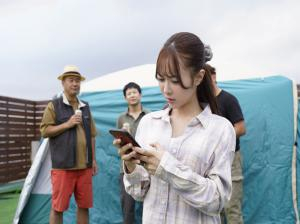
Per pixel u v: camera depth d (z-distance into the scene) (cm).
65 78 385
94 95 468
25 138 893
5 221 494
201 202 117
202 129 129
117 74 498
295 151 407
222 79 448
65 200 370
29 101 909
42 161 453
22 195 449
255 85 430
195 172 124
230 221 334
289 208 396
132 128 393
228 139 127
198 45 123
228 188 123
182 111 135
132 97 403
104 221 426
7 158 820
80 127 381
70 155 368
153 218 129
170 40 125
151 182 133
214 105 138
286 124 411
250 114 414
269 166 404
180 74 120
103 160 440
